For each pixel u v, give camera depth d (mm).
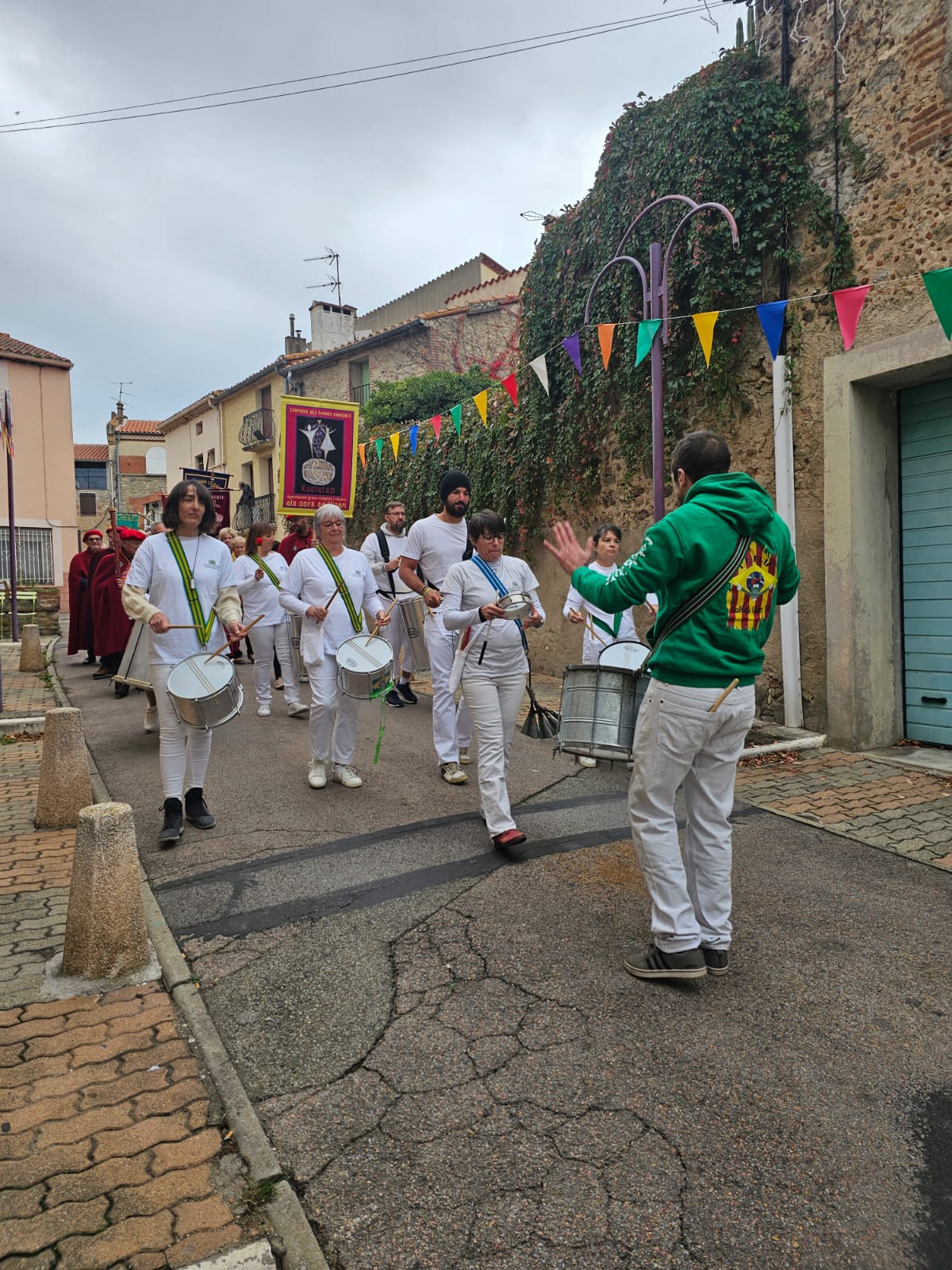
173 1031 2855
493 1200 2107
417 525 6258
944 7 5688
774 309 5789
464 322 23031
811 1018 2914
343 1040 2811
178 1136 2328
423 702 9180
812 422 6828
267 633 8391
